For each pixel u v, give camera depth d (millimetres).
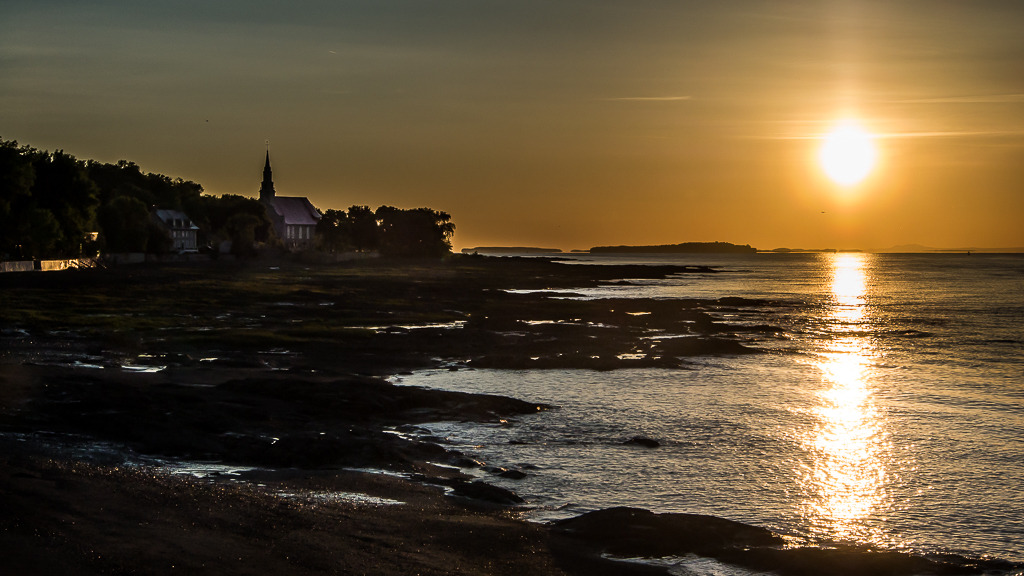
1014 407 33438
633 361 44469
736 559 15102
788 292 126125
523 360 43688
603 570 14148
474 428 27422
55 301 64688
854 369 44281
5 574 11070
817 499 20422
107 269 107312
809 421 29875
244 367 37875
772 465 23516
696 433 27391
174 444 21781
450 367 41844
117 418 23875
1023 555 16766
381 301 80125
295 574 12367
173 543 13195
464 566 13656
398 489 18891
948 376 42062
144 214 133875
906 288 139375
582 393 35125
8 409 24312
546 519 17672
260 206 191000
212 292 79688
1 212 97375
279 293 82750
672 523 16766
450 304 81562
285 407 28156
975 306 94938
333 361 42156
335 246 199750
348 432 24828
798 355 49625
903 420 30453
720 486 21281
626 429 27781
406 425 27484
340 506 16766
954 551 16953
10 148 100438
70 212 107938
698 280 170875
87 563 11836
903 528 18375
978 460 24578
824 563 14992
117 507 14906
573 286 137125
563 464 22984
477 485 19547
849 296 115438
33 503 14492
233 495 16797
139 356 39875
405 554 13922
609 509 17578
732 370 42969
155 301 68375
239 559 12773
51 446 20281
